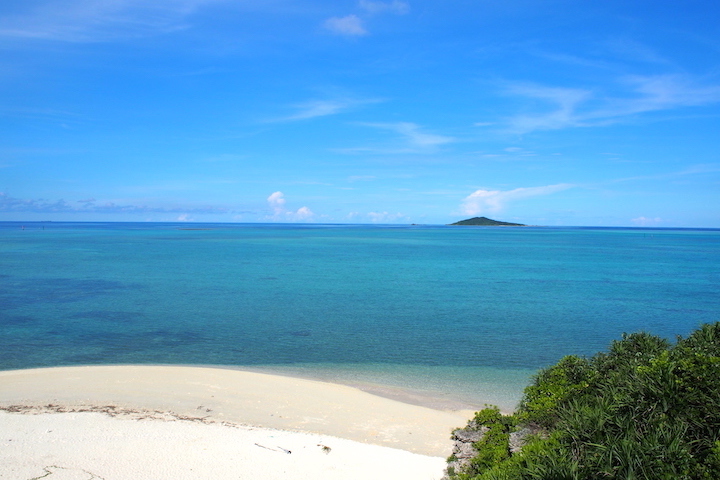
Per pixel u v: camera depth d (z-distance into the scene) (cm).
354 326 3253
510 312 3784
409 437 1548
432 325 3297
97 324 3244
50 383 1986
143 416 1638
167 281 5531
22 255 9088
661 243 18088
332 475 1260
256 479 1230
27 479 1180
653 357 1110
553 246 15012
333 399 1880
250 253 10400
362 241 17388
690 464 744
